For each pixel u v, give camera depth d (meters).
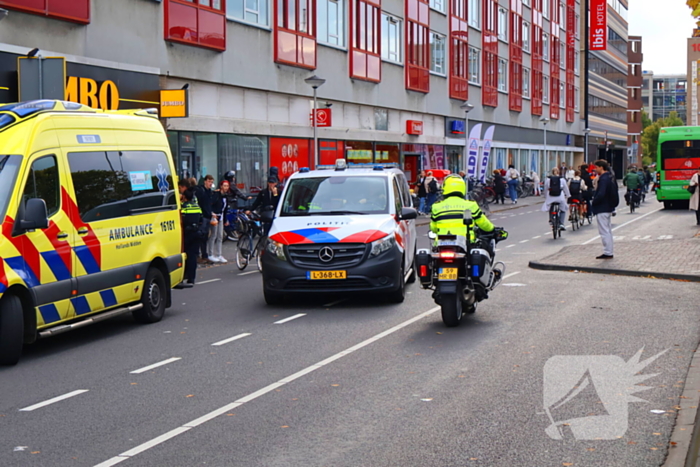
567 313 11.18
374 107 38.19
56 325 9.49
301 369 8.25
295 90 31.11
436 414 6.52
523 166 62.16
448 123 46.78
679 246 19.45
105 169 10.59
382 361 8.52
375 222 12.48
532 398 6.93
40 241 9.20
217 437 6.05
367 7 36.72
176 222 12.33
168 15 24.05
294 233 12.29
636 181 36.00
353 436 6.00
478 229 11.11
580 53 82.50
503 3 56.03
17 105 9.62
